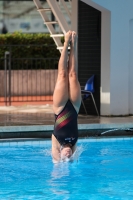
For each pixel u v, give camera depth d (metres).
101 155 31.64
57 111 27.88
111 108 41.44
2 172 27.23
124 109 41.88
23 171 27.50
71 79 27.73
